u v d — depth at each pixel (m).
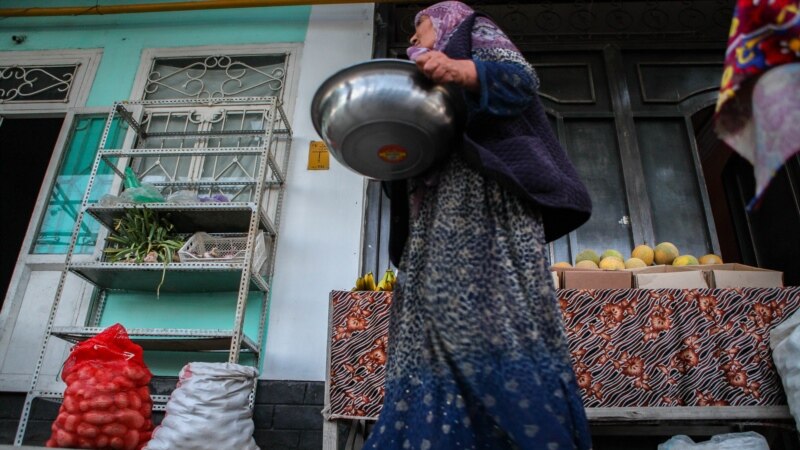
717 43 3.51
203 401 2.06
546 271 1.00
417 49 1.17
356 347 2.12
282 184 3.20
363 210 3.13
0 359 2.88
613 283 2.24
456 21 1.23
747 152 0.83
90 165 3.41
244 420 2.15
